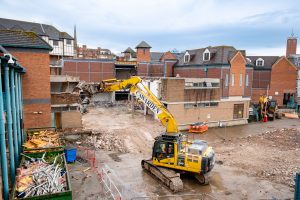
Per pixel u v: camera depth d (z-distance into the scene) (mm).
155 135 27594
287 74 51500
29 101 20734
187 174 18016
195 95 35000
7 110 12805
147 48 58406
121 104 47250
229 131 35000
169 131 17203
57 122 26297
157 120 33312
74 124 26562
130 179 17000
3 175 11148
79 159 20125
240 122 40000
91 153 22047
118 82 17906
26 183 11672
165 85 33344
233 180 17531
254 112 42938
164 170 16516
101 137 25594
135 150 23688
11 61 11031
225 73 38156
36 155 15242
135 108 42594
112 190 15109
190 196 15016
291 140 29062
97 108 43125
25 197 10227
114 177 17172
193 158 15844
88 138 25234
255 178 17953
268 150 25031
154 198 14570
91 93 18469
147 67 51500
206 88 35812
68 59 45062
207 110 36500
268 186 16688
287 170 19297
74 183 15664
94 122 31547
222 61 38250
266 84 52719
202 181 16609
